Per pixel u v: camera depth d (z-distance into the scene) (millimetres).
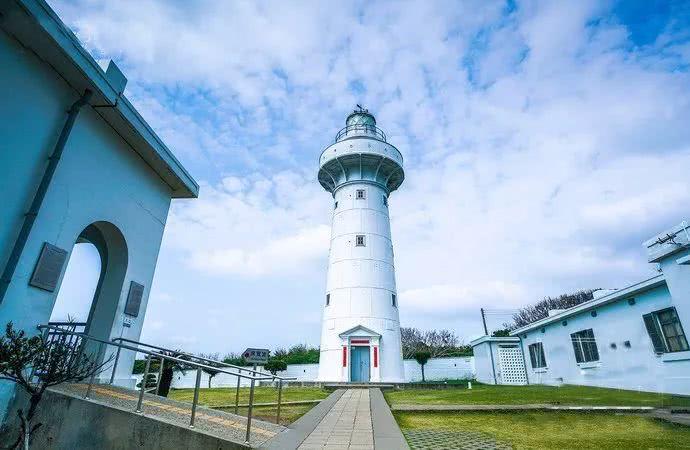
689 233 10867
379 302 21984
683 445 6578
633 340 14414
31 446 6031
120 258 9148
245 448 5324
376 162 25453
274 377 6562
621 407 9430
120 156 8906
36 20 6184
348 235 23750
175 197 11625
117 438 5805
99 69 7574
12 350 4875
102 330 8531
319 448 5695
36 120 6844
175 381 22266
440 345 44844
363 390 15383
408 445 6035
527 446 6543
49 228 6961
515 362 23438
